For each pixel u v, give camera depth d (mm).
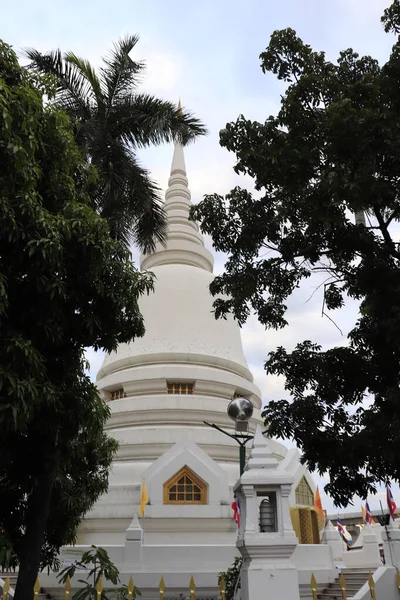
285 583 8461
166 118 18594
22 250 8914
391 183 11875
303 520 27625
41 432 9828
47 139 10719
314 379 12492
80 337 10469
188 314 34281
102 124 18078
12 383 7980
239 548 9195
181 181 42281
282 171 12523
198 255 38938
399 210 12328
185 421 30031
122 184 17578
